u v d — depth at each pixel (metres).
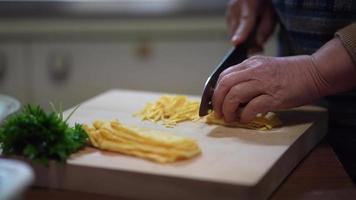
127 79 1.66
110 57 1.65
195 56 1.66
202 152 0.72
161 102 0.94
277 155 0.71
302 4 0.97
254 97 0.83
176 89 1.67
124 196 0.66
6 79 1.65
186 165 0.66
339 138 0.99
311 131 0.86
